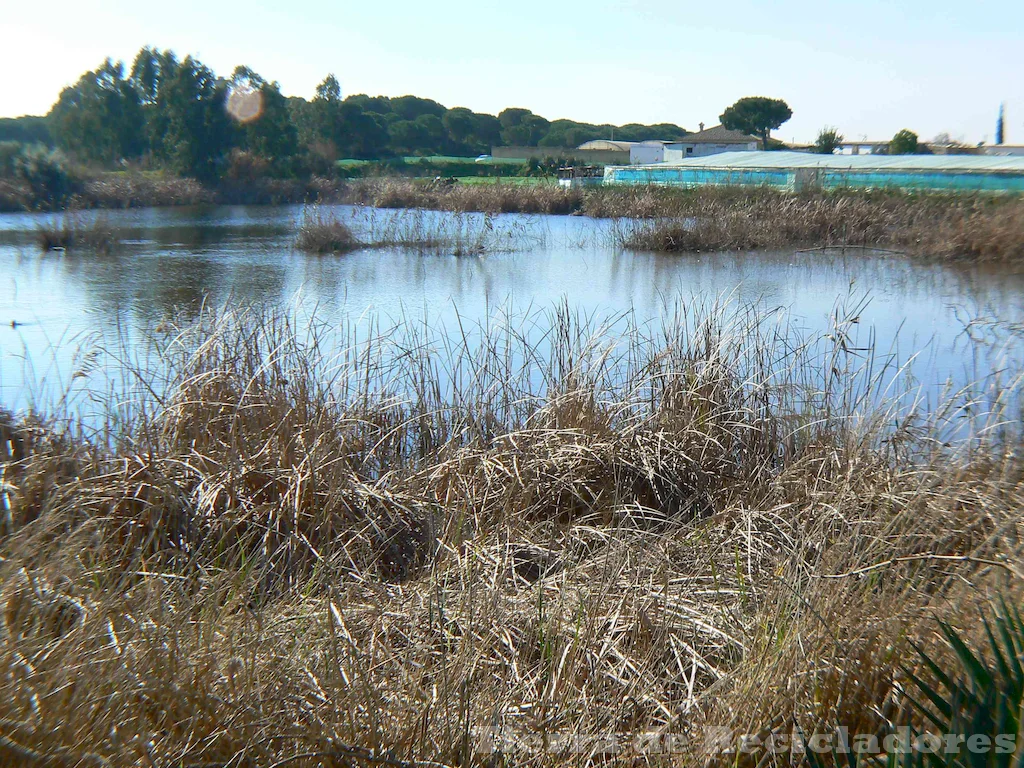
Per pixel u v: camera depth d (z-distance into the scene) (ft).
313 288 45.96
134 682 8.25
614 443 17.30
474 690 9.23
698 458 17.38
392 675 9.55
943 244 59.77
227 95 126.31
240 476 14.58
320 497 14.47
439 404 19.26
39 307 38.75
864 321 36.37
